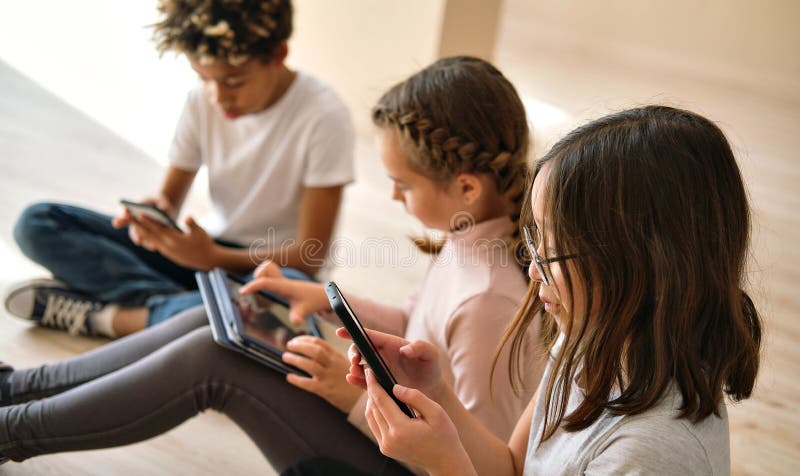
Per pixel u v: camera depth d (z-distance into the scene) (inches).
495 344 44.8
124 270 71.1
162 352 47.6
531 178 35.8
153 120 127.8
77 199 97.2
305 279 65.2
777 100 207.3
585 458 31.7
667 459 29.1
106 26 162.6
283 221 72.7
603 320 30.6
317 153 68.3
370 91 134.7
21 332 70.4
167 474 56.9
